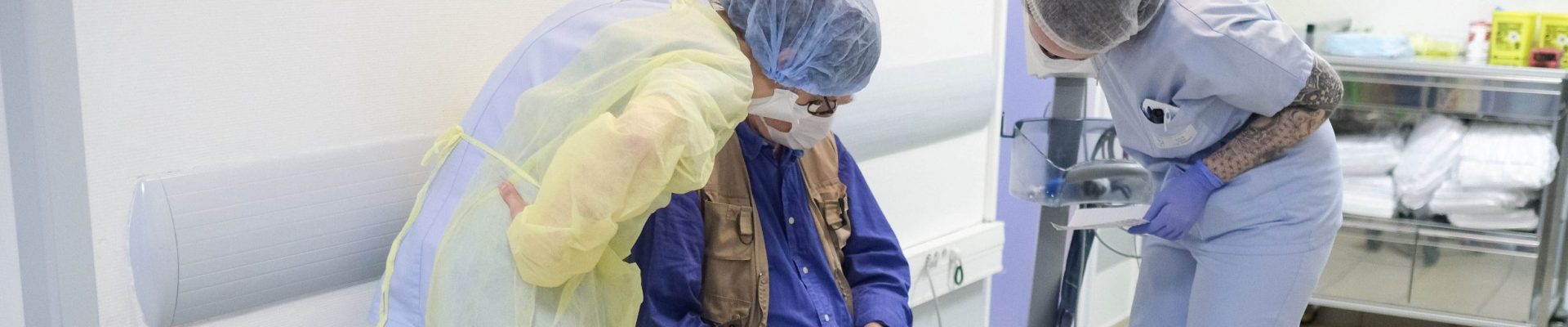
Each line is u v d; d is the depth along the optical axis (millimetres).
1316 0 3420
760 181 1607
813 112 1468
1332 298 3125
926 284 2496
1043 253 2209
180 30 1364
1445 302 3020
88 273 1375
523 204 1249
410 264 1327
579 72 1289
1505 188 2893
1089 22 1679
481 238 1247
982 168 2703
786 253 1610
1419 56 3168
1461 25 3283
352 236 1571
